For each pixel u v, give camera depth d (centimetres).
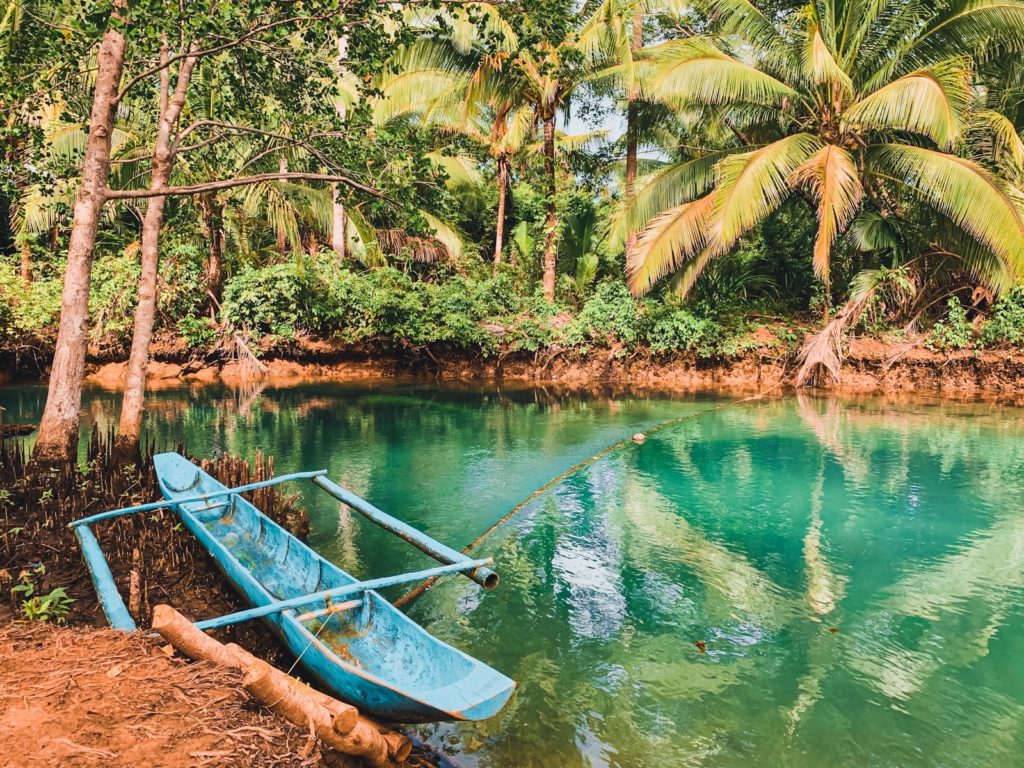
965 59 1532
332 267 2064
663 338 1984
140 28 654
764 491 978
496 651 543
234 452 1160
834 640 566
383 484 998
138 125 1670
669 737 440
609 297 2094
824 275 1573
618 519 862
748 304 2120
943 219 1714
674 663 529
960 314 1802
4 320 1758
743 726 453
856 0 1642
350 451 1187
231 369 1989
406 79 1942
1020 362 1733
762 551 760
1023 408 1576
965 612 619
